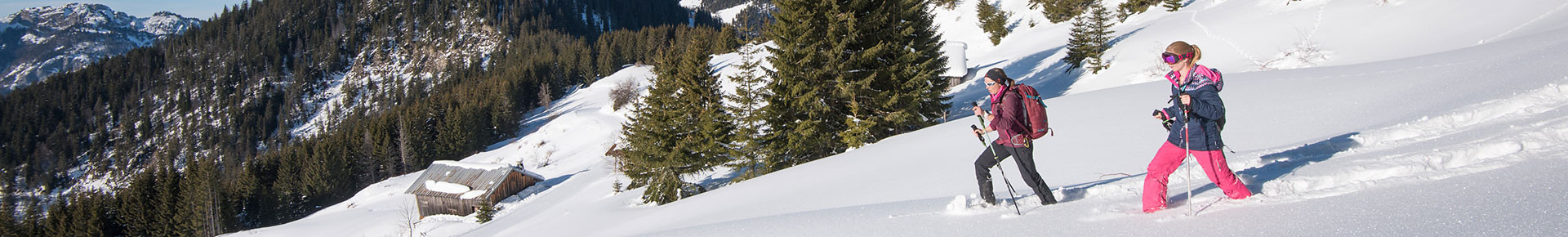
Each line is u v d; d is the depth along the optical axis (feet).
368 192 187.93
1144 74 97.35
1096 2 197.47
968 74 160.45
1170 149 13.48
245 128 554.46
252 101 618.85
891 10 63.93
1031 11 230.07
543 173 193.36
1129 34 152.25
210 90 642.22
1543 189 10.32
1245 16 129.39
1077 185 19.95
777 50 65.10
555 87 370.73
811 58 62.23
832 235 16.39
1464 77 29.43
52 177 510.17
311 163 239.50
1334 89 35.06
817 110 63.31
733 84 188.44
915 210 17.48
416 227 132.16
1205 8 161.89
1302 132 25.05
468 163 162.71
